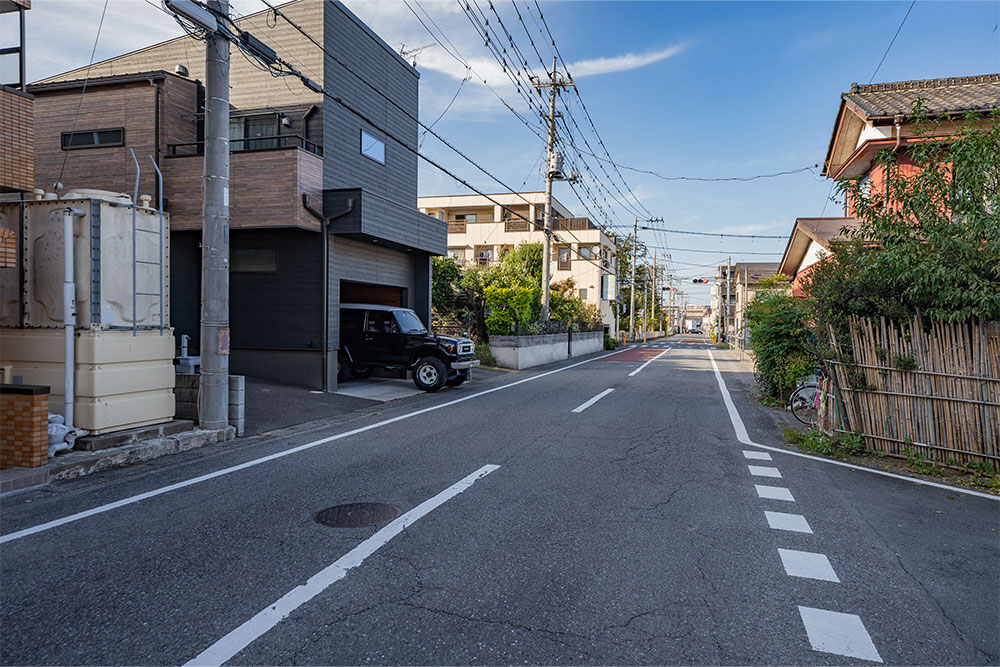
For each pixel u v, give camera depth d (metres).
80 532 4.41
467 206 46.50
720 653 2.91
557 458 7.04
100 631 3.01
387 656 2.82
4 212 6.84
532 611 3.29
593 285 45.31
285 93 13.91
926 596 3.57
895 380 7.23
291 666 2.73
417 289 18.16
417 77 18.14
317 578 3.66
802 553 4.20
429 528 4.57
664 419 10.14
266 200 12.25
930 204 6.84
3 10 6.68
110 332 6.88
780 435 8.89
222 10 7.77
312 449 7.43
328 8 13.64
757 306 14.20
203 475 6.11
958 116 10.65
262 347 13.53
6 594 3.40
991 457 6.36
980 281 6.27
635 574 3.80
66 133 13.07
